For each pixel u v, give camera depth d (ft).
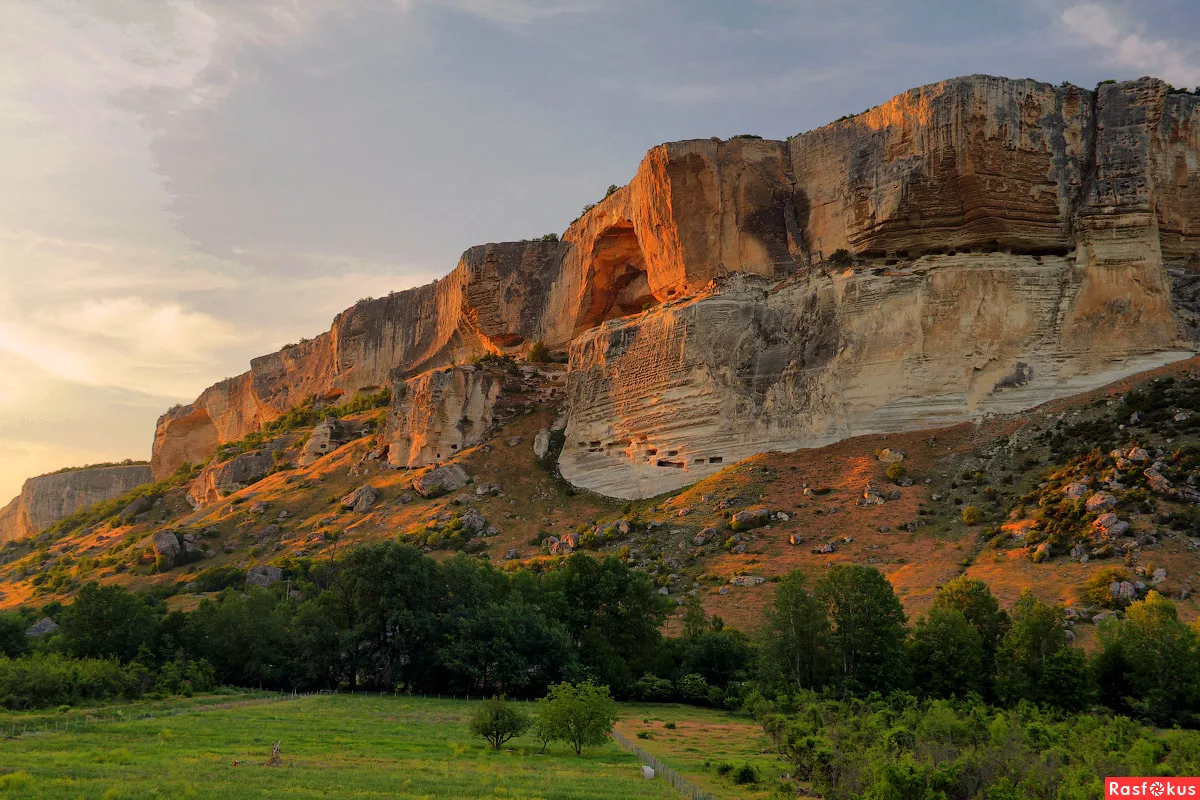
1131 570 183.62
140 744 124.36
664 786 105.09
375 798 92.89
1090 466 223.51
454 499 321.52
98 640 198.90
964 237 274.57
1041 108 276.21
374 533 314.14
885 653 169.17
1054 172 274.16
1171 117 282.15
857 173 291.38
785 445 275.18
